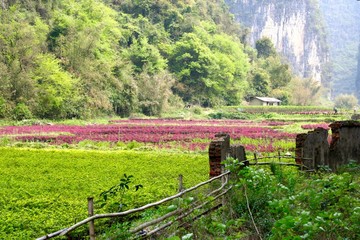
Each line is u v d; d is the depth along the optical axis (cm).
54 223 830
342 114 7100
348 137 1697
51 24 6738
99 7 8300
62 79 5397
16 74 4981
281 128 4128
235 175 1125
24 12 6825
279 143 2684
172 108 7650
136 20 10081
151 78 7194
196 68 9694
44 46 6184
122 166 1684
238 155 1295
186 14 11494
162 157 1978
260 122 5434
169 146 2641
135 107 6738
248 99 11175
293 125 4434
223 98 10262
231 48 11169
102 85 6178
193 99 9550
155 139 2991
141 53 8462
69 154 2069
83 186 1236
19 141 2795
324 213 726
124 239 698
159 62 8625
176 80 9450
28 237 759
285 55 19988
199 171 1572
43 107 5197
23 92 5016
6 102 4809
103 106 5988
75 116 5575
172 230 820
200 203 936
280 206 782
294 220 667
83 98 5716
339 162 1658
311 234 681
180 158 1942
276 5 19950
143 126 4331
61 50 6128
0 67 4894
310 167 1492
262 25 19388
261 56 14788
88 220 625
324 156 1576
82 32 6375
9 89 4916
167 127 4184
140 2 10744
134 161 1850
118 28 9012
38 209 951
